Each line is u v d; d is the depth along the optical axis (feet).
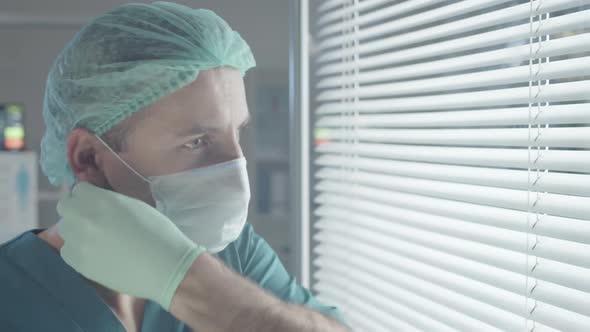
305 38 5.75
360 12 5.39
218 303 2.46
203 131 2.98
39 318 2.89
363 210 5.01
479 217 3.74
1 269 2.97
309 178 6.08
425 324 4.33
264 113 11.71
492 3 3.66
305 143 5.86
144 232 2.57
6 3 9.52
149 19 3.04
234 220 3.16
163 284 2.48
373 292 5.10
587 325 3.11
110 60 2.96
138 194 3.07
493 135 3.68
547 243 3.34
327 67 5.73
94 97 2.96
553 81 3.73
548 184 3.26
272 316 2.50
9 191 9.33
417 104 4.35
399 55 4.57
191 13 3.11
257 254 3.94
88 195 2.70
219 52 2.96
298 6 5.72
